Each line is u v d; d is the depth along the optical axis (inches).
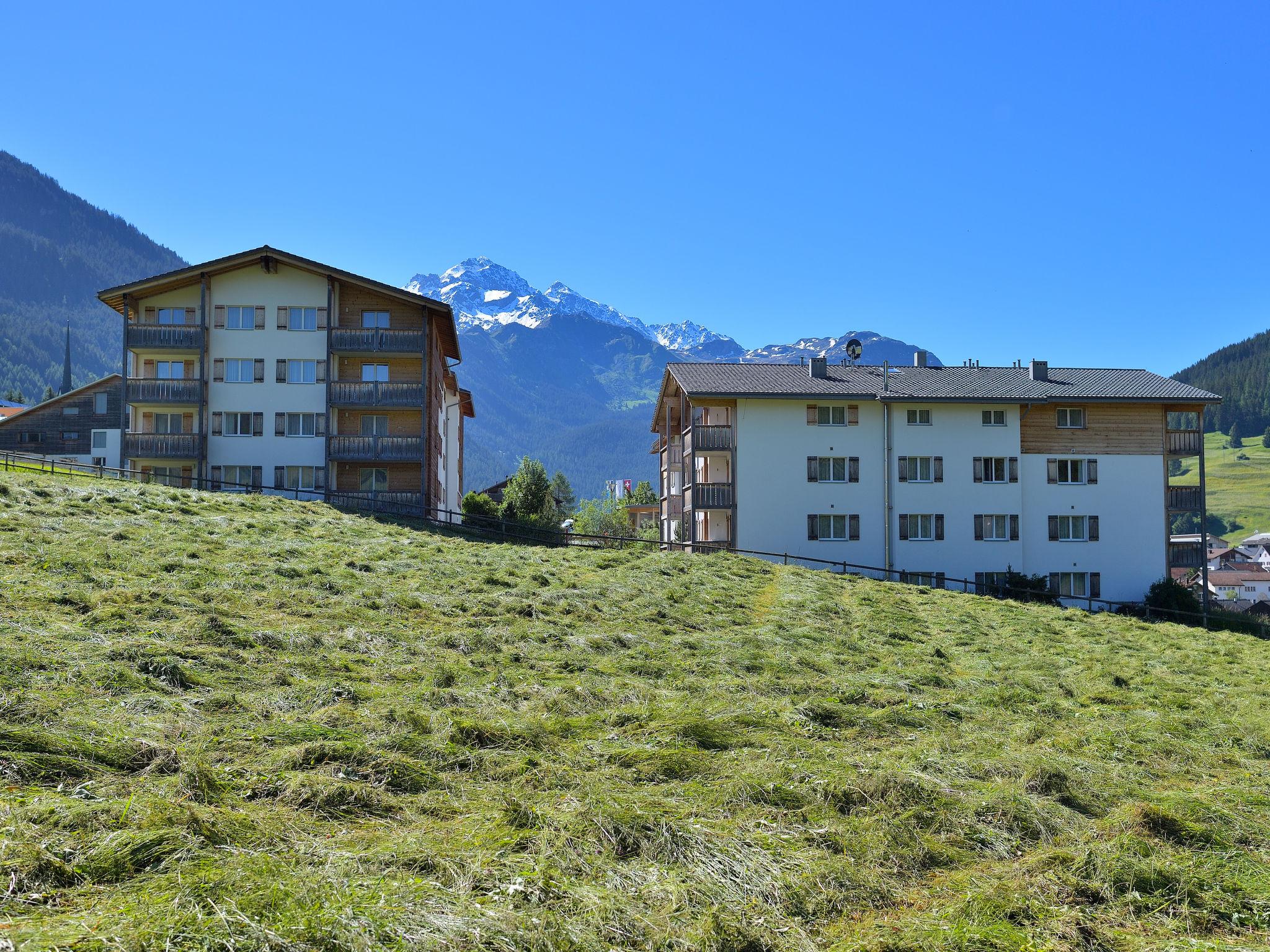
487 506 2172.7
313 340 1883.6
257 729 382.6
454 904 238.2
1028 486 1850.4
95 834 257.0
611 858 285.7
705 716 478.3
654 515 3612.2
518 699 514.9
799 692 603.5
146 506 1204.5
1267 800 413.1
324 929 215.0
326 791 313.9
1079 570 1846.7
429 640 653.3
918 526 1824.6
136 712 390.9
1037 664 852.0
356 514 1616.6
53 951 193.3
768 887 271.6
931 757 439.5
